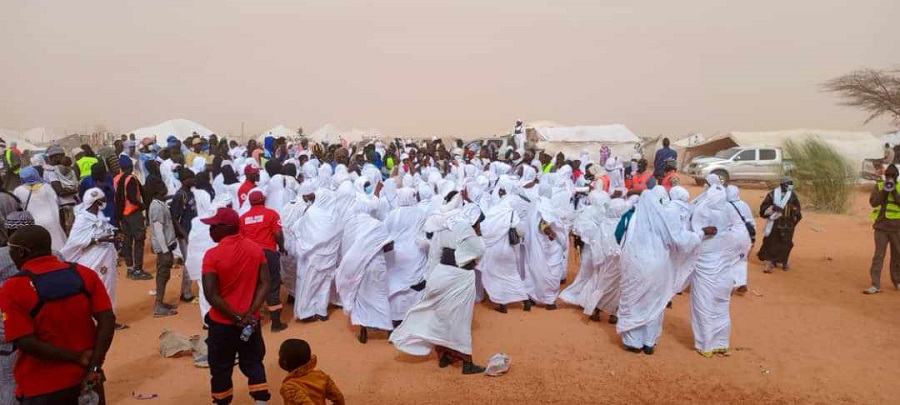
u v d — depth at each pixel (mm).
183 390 5844
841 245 13812
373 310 7188
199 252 7457
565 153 35312
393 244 7418
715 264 6801
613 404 5664
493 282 8344
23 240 3760
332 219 7789
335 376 6203
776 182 25656
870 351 7055
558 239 8617
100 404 4492
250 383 5109
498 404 5633
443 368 6465
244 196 9469
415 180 13195
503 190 9828
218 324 4914
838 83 34438
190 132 30328
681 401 5742
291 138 33469
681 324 8086
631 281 6805
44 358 3730
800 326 7969
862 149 27625
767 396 5855
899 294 9625
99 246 6910
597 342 7289
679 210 6746
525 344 7211
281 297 9000
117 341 7117
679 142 36344
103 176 10523
